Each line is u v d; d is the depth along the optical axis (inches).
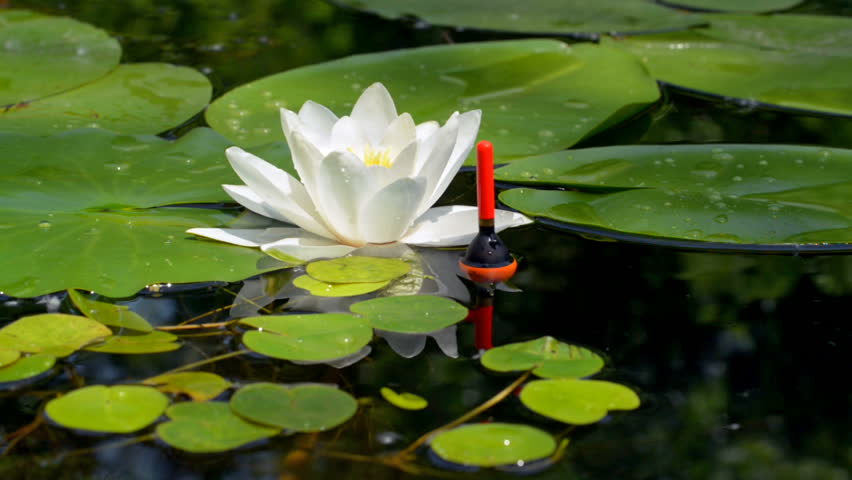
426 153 55.7
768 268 54.9
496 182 58.0
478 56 65.2
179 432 50.6
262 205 55.9
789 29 74.1
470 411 51.3
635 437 50.9
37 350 52.2
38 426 50.9
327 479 50.2
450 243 55.5
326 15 86.4
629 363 52.2
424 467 50.3
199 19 83.5
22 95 62.4
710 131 61.1
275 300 53.7
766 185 56.9
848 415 51.2
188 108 62.0
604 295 54.1
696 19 78.3
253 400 51.2
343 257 55.1
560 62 64.8
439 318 52.9
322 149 55.9
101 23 80.7
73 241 54.8
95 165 57.6
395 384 51.8
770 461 50.5
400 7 85.0
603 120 60.8
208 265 54.3
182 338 52.7
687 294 54.1
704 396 51.6
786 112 62.8
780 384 51.8
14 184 56.6
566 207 56.5
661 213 56.1
